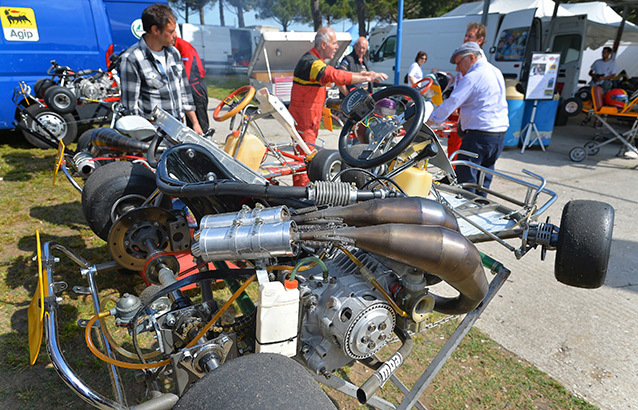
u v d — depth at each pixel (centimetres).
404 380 250
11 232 414
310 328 174
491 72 398
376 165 209
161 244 250
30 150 713
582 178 664
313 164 313
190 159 204
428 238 144
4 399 227
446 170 287
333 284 171
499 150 430
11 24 682
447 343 191
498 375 256
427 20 1248
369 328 161
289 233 142
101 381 240
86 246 393
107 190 298
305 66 476
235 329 167
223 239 143
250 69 1191
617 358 274
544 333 296
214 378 127
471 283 158
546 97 806
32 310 194
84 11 741
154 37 381
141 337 276
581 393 246
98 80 744
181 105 426
